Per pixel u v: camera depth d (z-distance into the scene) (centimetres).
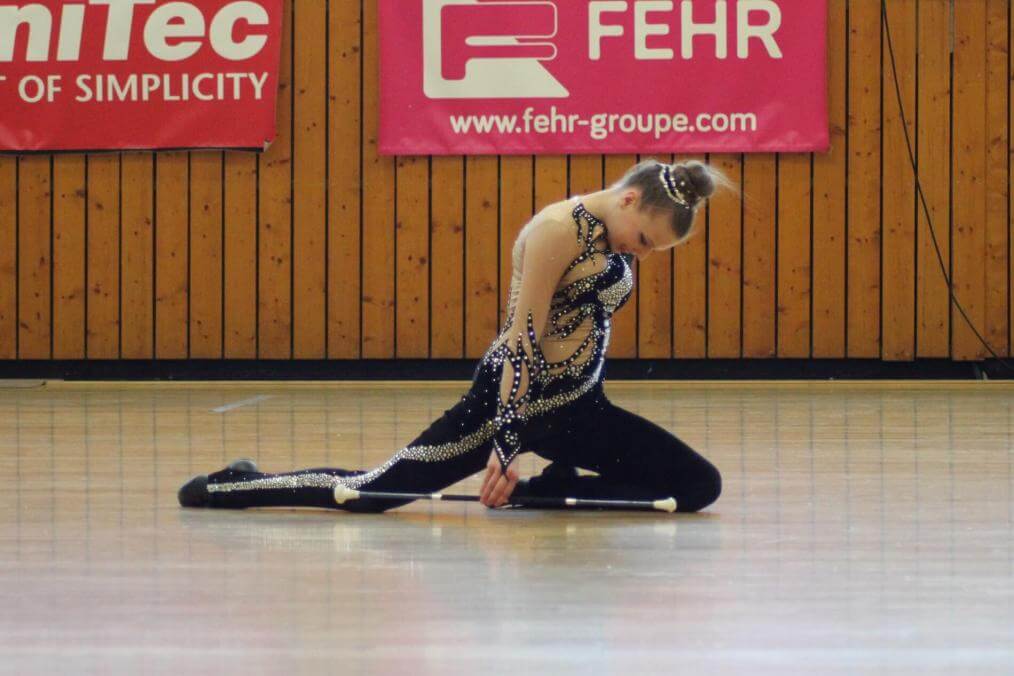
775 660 746
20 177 2816
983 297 2778
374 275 2817
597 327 1213
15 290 2828
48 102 2802
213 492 1261
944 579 957
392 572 978
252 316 2822
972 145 2767
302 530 1157
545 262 1170
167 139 2794
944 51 2759
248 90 2788
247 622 830
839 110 2777
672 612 855
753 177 2778
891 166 2773
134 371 2831
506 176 2795
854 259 2786
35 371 2838
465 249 2808
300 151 2809
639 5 2761
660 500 1244
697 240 2784
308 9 2795
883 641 787
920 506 1283
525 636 795
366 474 1247
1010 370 2780
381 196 2809
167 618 841
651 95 2770
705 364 2803
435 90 2780
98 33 2792
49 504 1295
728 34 2758
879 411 2228
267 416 2169
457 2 2769
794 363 2798
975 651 766
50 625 824
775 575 969
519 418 1188
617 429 1241
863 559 1029
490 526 1179
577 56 2770
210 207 2811
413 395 2564
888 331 2788
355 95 2805
